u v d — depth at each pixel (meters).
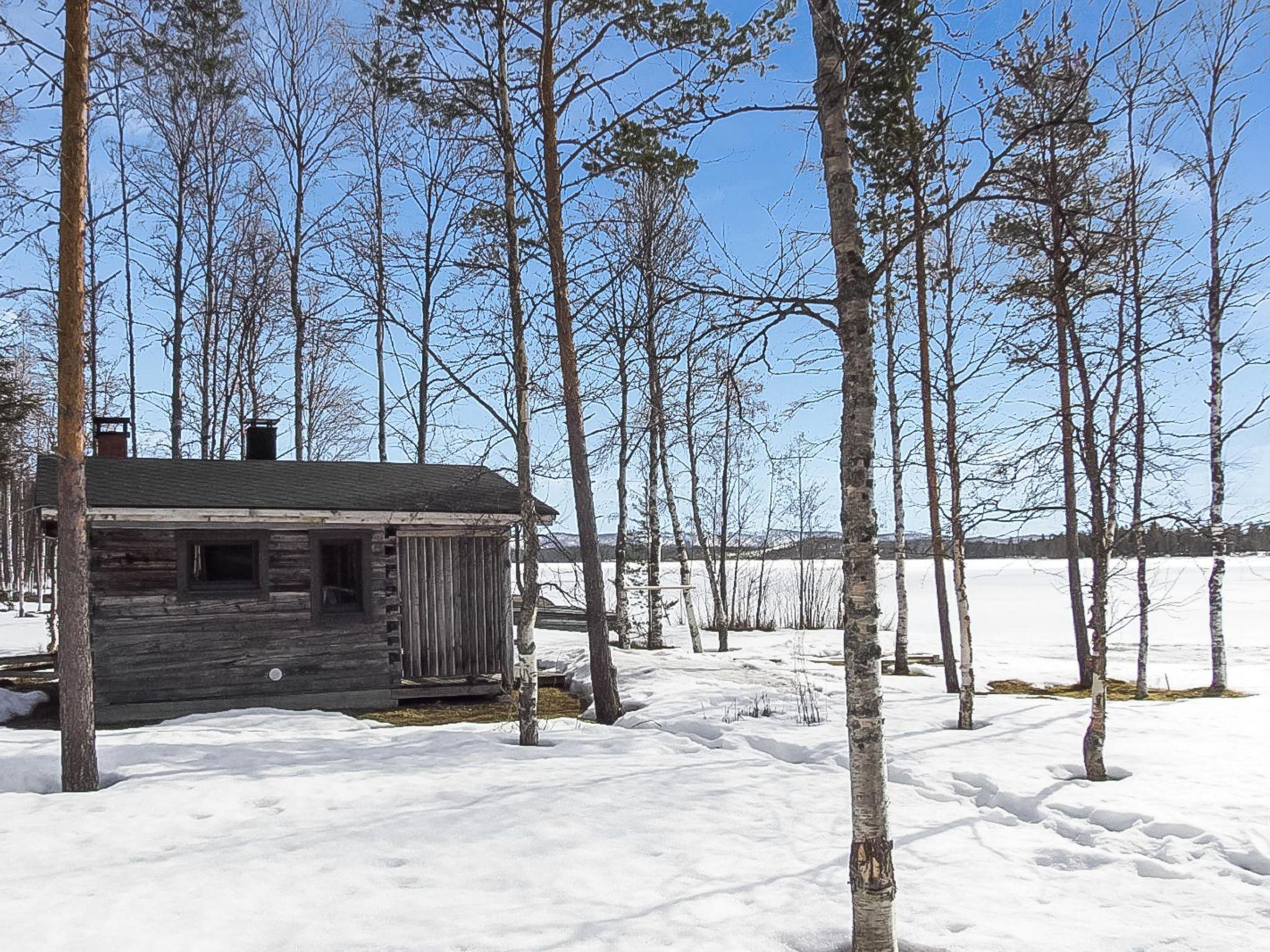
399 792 8.47
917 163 10.46
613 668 13.82
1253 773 9.26
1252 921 5.76
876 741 5.18
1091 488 9.39
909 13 5.50
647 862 6.67
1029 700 14.55
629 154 11.75
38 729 12.55
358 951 5.18
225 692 13.93
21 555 36.31
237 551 14.84
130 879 6.23
